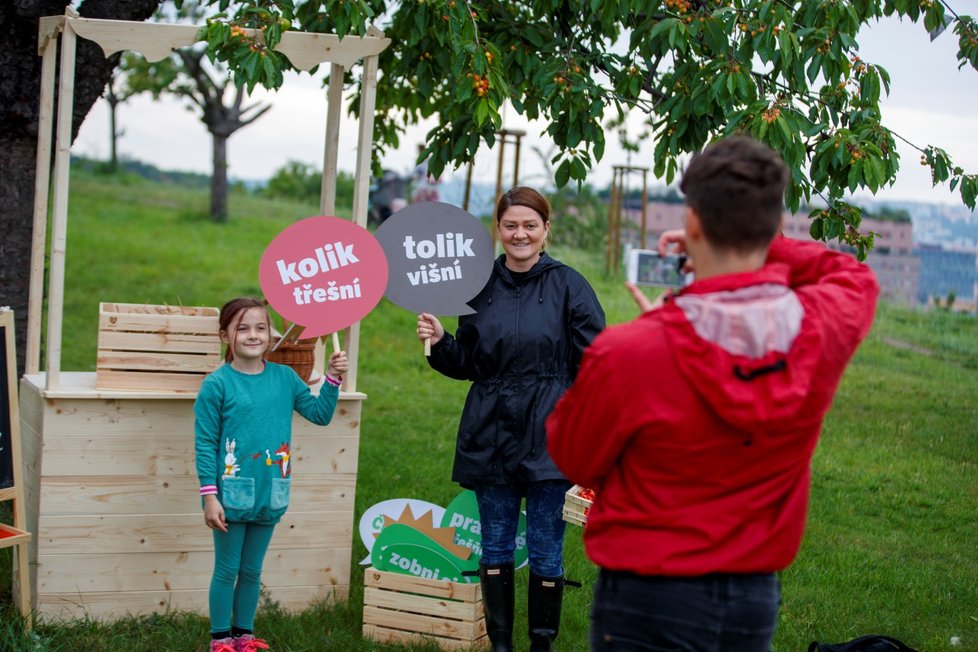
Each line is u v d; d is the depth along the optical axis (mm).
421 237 3760
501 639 3678
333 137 4641
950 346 11000
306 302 3756
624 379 1967
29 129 5125
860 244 4863
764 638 2043
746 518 1989
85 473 3875
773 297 1931
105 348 3871
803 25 4672
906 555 5277
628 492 2059
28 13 4871
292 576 4172
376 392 8453
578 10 5020
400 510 4160
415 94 6445
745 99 4367
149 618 3965
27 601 3775
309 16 5062
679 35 4301
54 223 3783
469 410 3666
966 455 7195
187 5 13531
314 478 4145
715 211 1947
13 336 3719
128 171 27953
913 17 4875
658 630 2010
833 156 4340
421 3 4457
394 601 3982
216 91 19156
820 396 1944
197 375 3959
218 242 16859
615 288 13266
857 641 3461
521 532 4102
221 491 3562
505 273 3723
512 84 5102
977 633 4312
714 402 1896
